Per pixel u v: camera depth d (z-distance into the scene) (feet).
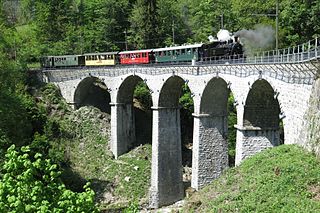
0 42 194.18
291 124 103.04
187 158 208.03
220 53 156.04
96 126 205.98
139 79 193.57
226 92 148.97
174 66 157.48
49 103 212.23
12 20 374.22
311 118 93.30
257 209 85.56
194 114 150.20
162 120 168.25
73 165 188.75
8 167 43.68
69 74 215.72
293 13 184.44
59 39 294.66
